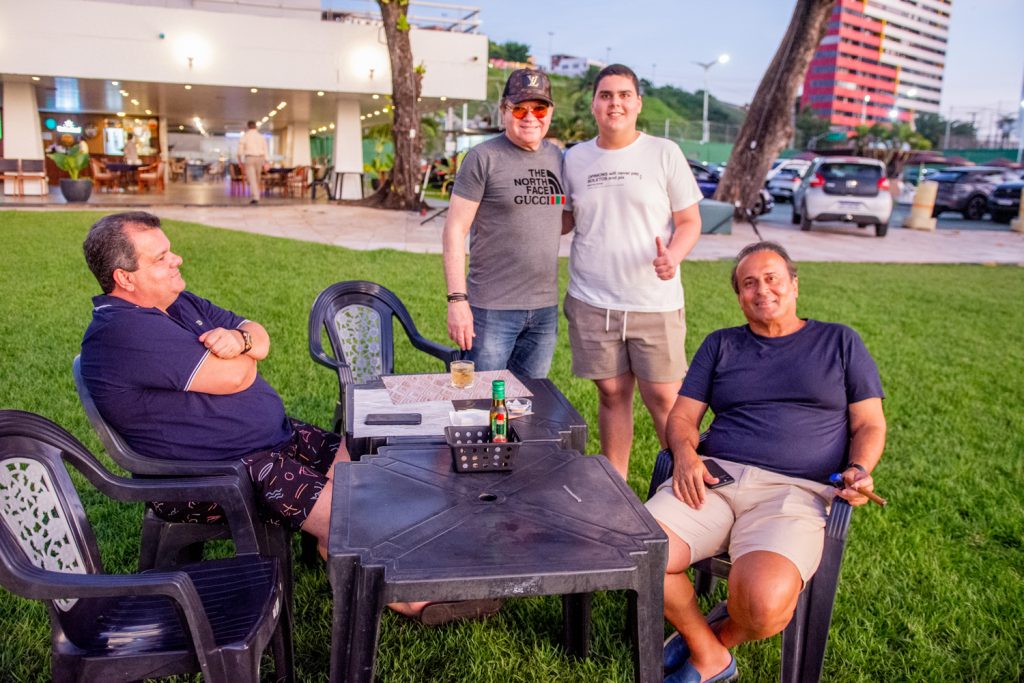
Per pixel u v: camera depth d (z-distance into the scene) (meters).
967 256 13.84
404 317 3.82
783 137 16.78
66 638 1.80
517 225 3.29
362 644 1.61
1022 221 18.72
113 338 2.26
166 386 2.29
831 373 2.53
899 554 3.10
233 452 2.41
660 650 1.77
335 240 11.95
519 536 1.71
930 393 5.38
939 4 188.88
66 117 25.53
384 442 2.29
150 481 2.09
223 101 21.59
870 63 179.00
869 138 65.44
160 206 16.53
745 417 2.61
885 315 8.16
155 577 1.67
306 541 2.89
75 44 16.62
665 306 3.32
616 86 3.13
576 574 1.60
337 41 18.44
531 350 3.56
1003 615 2.72
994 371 6.03
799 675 2.21
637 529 1.76
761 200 19.58
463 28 19.89
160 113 26.19
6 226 11.53
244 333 2.51
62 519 1.92
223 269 8.70
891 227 19.23
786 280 2.58
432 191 25.45
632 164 3.23
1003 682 2.38
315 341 3.56
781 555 2.11
